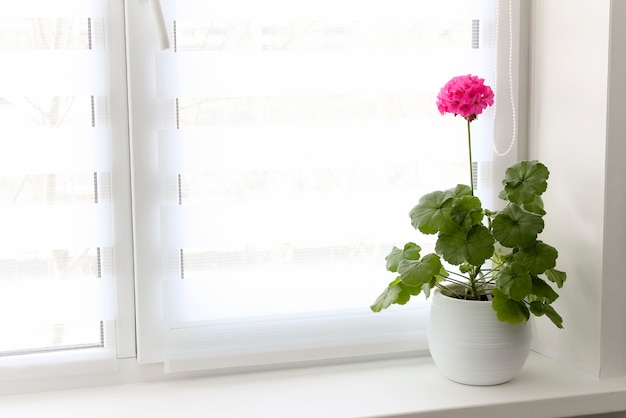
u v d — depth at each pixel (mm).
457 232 1358
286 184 1487
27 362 1398
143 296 1446
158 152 1419
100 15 1380
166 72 1404
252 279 1489
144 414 1324
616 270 1427
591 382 1444
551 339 1573
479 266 1429
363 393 1413
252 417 1310
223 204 1461
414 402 1365
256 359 1502
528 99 1599
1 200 1360
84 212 1405
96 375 1454
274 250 1495
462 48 1552
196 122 1437
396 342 1571
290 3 1449
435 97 1543
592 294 1445
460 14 1537
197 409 1346
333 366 1556
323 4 1465
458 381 1447
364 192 1525
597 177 1412
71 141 1385
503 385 1437
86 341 1447
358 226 1530
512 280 1343
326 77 1479
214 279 1473
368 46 1497
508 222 1359
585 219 1449
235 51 1434
